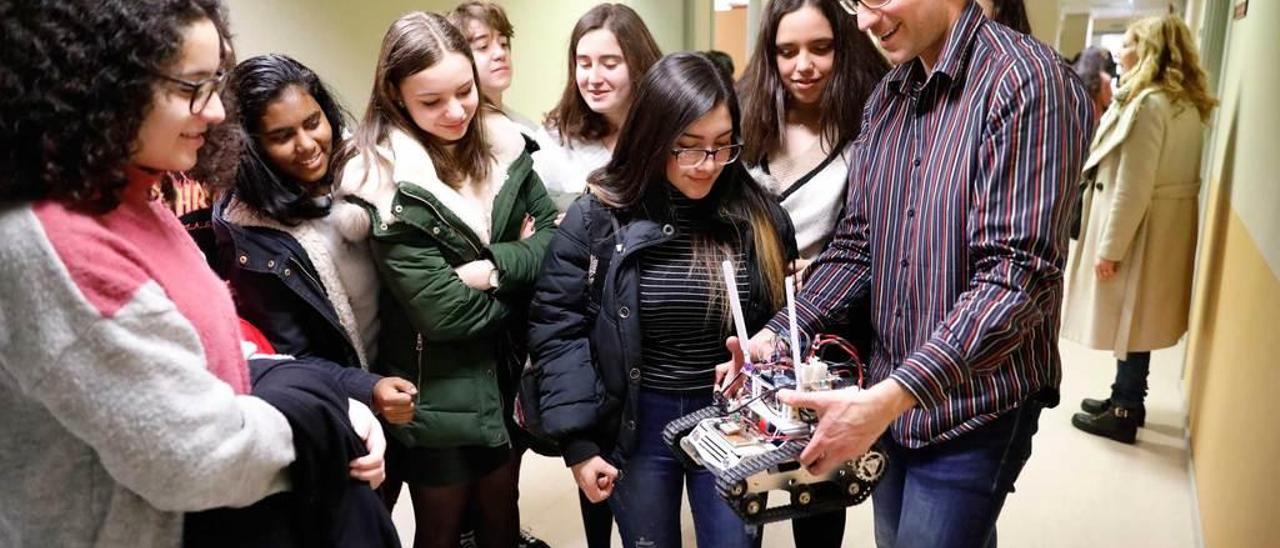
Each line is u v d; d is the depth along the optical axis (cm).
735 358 123
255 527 83
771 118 178
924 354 99
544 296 141
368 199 135
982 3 130
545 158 204
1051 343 114
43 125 63
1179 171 252
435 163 148
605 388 137
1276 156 168
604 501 179
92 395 65
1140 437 280
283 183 133
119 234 71
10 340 64
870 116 134
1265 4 210
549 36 390
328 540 89
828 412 97
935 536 118
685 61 128
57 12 63
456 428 147
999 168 102
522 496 244
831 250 143
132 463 67
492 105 176
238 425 74
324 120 137
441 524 161
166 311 69
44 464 71
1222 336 217
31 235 63
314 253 135
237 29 232
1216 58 328
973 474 115
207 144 91
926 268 115
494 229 153
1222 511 187
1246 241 195
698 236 136
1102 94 386
